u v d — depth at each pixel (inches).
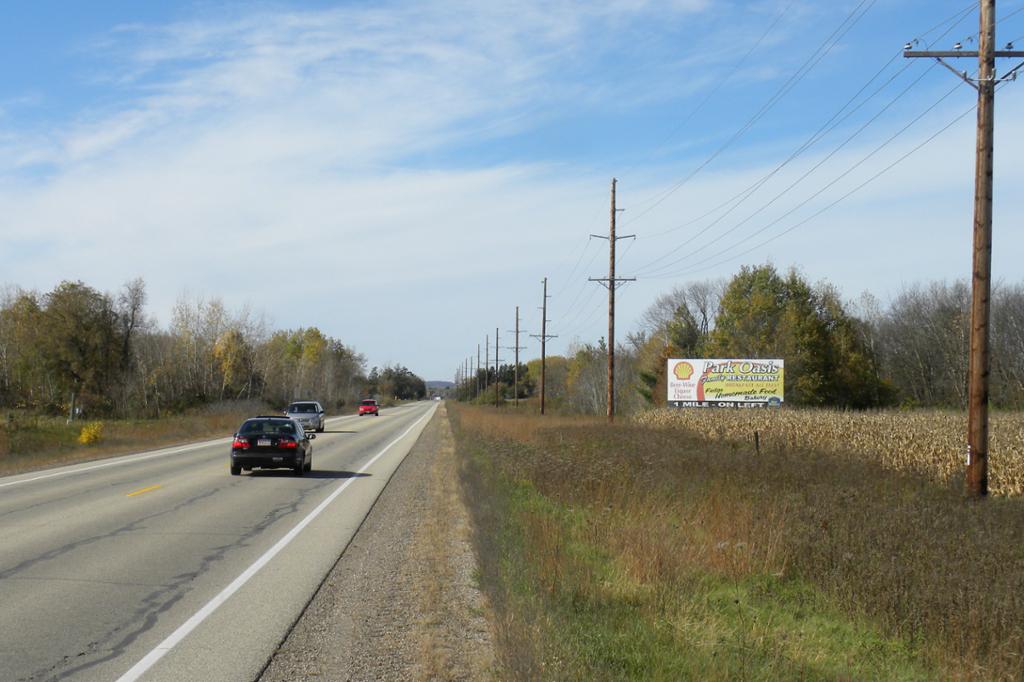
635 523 505.7
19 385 2930.6
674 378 1993.1
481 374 6235.2
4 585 372.5
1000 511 534.6
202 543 489.7
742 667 258.1
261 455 917.8
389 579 399.2
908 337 2829.7
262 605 344.8
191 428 1962.4
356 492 778.2
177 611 331.6
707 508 532.7
